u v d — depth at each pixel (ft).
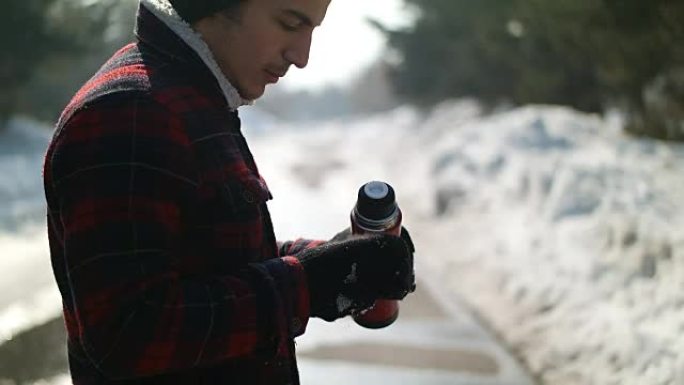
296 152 80.48
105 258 3.51
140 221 3.56
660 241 18.45
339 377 14.20
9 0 64.03
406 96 122.31
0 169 46.37
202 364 3.81
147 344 3.47
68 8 71.77
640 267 18.13
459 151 39.68
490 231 26.48
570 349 14.94
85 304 3.51
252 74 4.13
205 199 3.87
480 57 89.15
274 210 37.06
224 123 4.05
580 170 28.91
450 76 107.86
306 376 14.25
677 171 29.55
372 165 57.57
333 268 3.97
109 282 3.48
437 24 103.35
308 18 4.05
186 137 3.80
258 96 4.25
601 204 25.02
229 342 3.66
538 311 17.60
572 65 62.34
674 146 36.68
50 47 68.69
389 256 4.05
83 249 3.53
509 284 20.07
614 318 15.76
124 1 86.94
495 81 89.15
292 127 194.29
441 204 33.50
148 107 3.72
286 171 58.65
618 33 39.63
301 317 3.89
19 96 74.28
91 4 74.43
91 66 91.97
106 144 3.61
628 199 24.90
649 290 16.83
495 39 73.41
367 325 5.24
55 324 17.58
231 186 3.94
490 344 16.17
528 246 22.86
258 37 4.03
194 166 3.81
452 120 94.48
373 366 14.82
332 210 37.11
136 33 4.13
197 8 3.97
